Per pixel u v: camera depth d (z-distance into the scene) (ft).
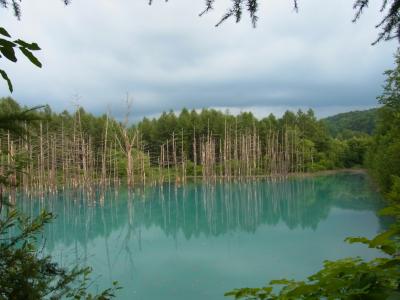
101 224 65.92
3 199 6.29
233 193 115.44
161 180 148.46
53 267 6.68
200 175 186.60
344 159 224.12
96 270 36.50
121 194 116.88
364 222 53.26
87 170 117.19
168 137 202.39
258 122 213.25
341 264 5.80
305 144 210.38
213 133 200.13
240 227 58.59
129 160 119.85
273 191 116.78
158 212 79.36
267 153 196.34
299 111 234.38
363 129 357.82
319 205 75.92
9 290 5.70
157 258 41.09
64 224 65.92
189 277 33.65
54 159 116.37
